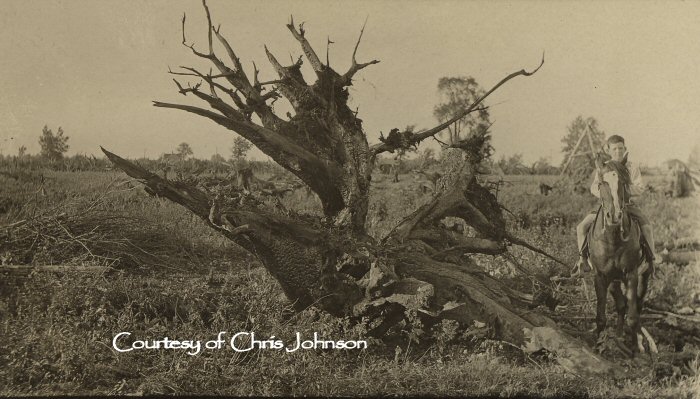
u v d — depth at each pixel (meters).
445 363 8.86
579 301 10.91
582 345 8.81
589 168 19.59
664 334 9.83
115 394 7.70
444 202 10.55
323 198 10.18
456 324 9.49
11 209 13.18
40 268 9.91
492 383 8.25
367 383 8.05
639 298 9.37
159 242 12.28
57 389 7.75
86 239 11.20
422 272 9.48
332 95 10.20
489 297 9.32
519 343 8.99
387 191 18.50
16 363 8.02
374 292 9.09
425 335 9.57
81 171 16.39
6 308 9.30
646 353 9.22
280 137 9.73
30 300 9.12
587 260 9.61
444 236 10.58
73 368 8.00
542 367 8.66
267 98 10.12
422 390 8.06
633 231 9.20
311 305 9.24
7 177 14.98
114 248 11.42
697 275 11.79
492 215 10.91
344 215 9.79
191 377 7.99
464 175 10.83
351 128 10.41
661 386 8.50
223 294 9.86
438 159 19.70
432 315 9.15
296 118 10.25
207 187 9.70
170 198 9.30
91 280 9.70
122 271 10.30
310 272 9.21
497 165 20.61
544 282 10.95
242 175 16.89
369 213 16.03
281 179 18.91
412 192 17.94
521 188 20.14
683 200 17.53
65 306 9.05
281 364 8.11
